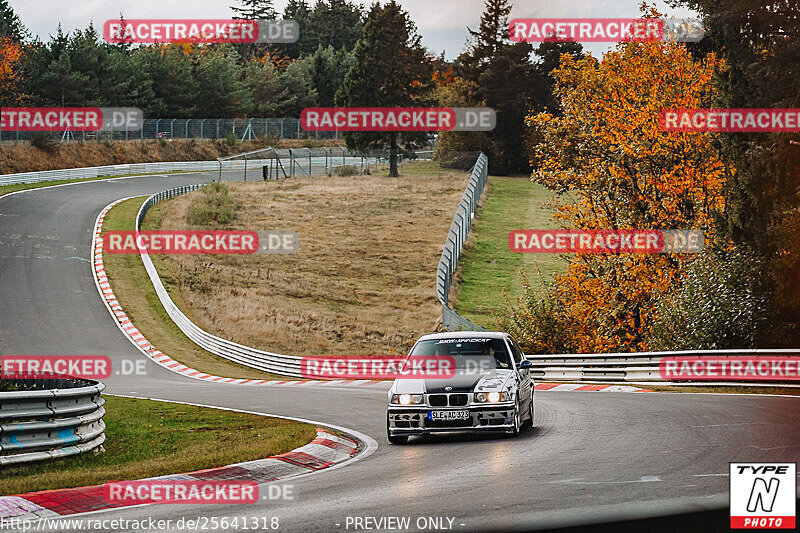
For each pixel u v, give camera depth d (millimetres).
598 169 127062
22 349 135250
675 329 91562
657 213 123250
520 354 53000
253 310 173125
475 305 182125
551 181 136125
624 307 120812
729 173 99875
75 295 172250
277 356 127688
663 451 38500
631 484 30922
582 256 126625
